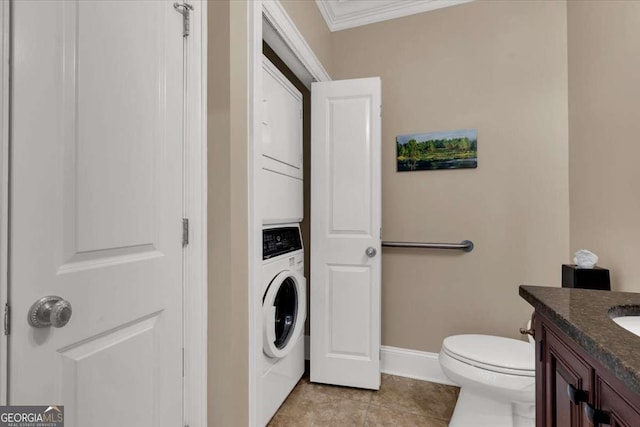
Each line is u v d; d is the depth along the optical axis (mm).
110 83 832
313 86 1992
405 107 2113
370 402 1783
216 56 1142
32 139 667
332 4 2117
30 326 665
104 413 824
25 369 658
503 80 1913
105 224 820
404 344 2111
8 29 627
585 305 759
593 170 1474
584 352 617
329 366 1962
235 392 1165
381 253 2104
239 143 1187
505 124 1907
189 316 1102
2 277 626
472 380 1383
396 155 2127
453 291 2014
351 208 1939
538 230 1849
